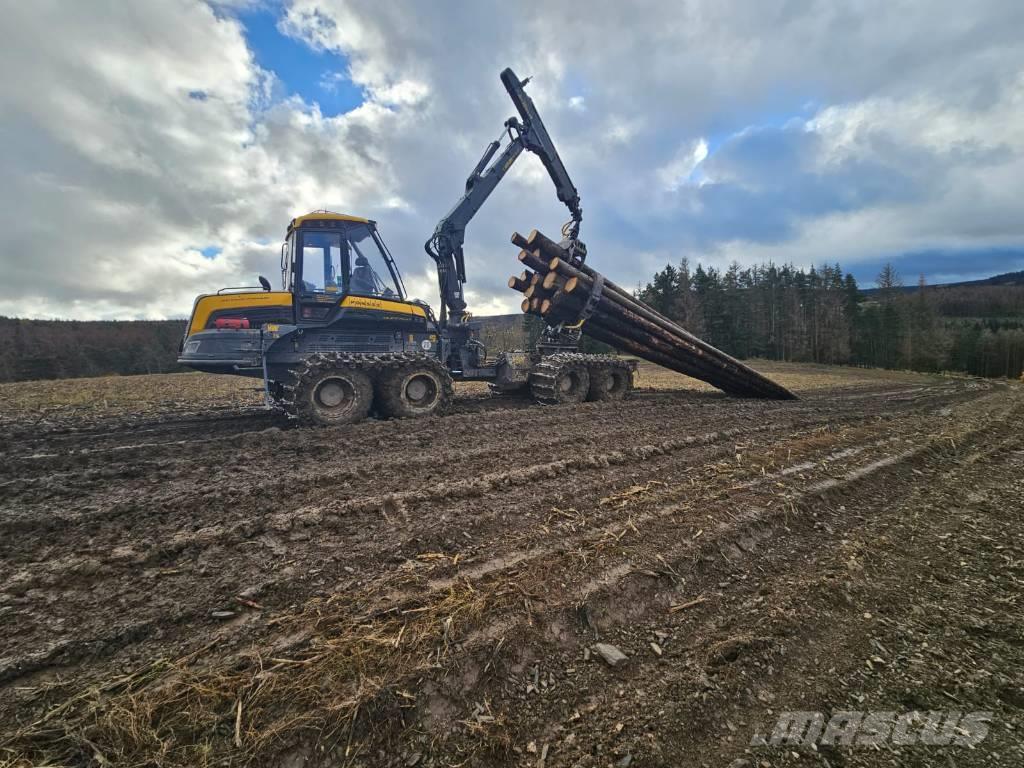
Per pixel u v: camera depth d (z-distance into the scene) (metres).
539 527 3.22
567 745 1.63
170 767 1.46
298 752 1.56
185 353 6.80
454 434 5.91
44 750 1.51
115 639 2.02
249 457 4.78
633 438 5.93
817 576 2.78
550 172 9.95
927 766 1.55
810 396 13.77
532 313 10.26
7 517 3.21
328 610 2.25
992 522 3.71
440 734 1.67
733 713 1.78
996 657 2.10
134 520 3.22
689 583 2.66
